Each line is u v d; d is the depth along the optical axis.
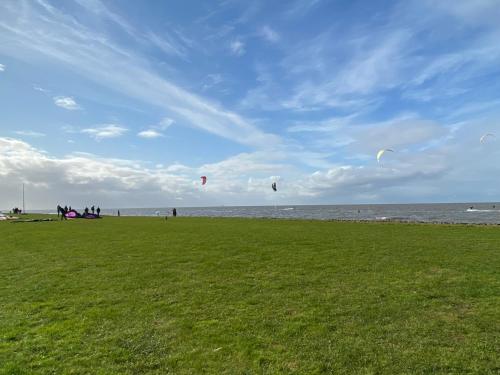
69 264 15.38
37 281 12.38
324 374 6.03
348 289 11.00
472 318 8.41
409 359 6.50
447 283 11.49
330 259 15.91
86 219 53.81
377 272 13.23
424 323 8.16
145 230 31.61
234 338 7.45
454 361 6.39
